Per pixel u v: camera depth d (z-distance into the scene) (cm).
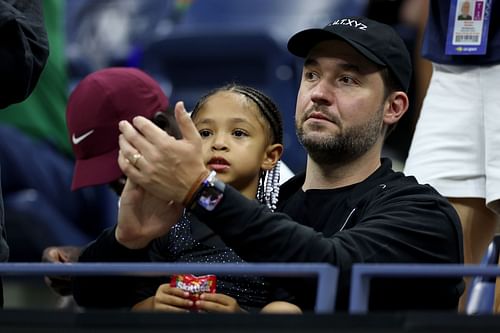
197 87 1344
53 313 520
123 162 620
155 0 1390
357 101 705
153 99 816
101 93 809
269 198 732
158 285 714
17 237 1253
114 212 1289
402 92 728
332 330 502
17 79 657
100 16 1388
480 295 660
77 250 838
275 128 732
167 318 513
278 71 1315
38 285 1228
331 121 704
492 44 832
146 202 637
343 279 630
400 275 545
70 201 1280
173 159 615
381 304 670
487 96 837
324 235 702
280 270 544
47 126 1280
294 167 1242
